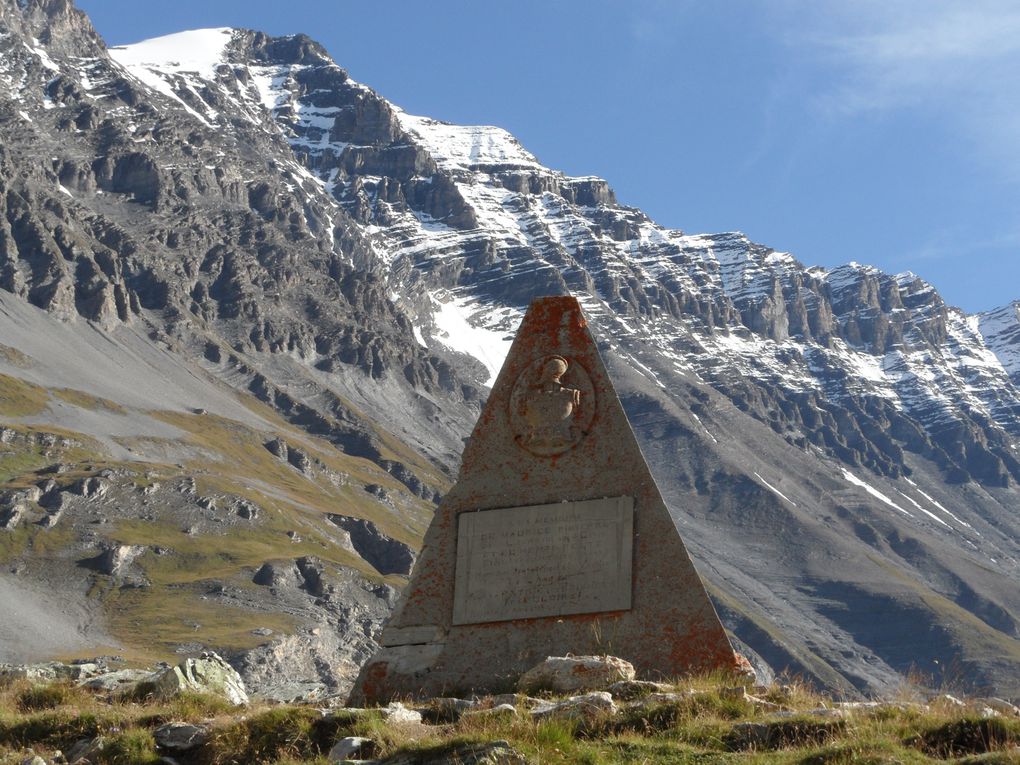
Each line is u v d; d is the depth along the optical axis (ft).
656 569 65.21
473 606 66.03
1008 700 55.57
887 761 45.60
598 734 51.60
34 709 62.95
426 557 67.41
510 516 67.26
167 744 55.01
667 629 64.18
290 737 53.67
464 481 68.49
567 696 58.34
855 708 52.19
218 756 53.42
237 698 67.10
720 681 60.49
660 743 49.85
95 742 55.62
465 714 53.42
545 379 68.54
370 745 51.39
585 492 67.05
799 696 56.54
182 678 65.82
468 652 65.10
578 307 70.13
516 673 64.03
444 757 48.62
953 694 57.00
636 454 67.21
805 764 46.65
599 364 68.95
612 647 64.13
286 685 82.17
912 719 50.24
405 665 65.21
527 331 70.23
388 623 66.44
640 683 57.11
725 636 63.62
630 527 65.98
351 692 65.10
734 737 50.24
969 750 47.32
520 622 65.36
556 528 66.64
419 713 56.54
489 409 69.36
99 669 77.61
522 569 66.28
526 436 68.39
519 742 49.16
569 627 64.85
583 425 68.08
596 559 65.82
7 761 53.98
